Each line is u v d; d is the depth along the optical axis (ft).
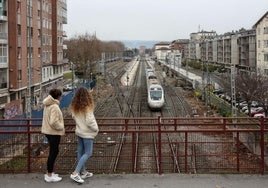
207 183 27.37
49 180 27.48
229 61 329.72
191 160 33.81
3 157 31.58
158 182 27.61
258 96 131.75
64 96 148.87
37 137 34.42
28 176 28.78
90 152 27.43
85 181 27.76
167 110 158.71
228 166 32.76
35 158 31.71
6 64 122.72
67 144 33.22
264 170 30.30
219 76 258.16
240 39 288.51
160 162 29.96
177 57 391.24
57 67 209.15
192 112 151.74
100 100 188.34
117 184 27.17
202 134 36.37
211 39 414.62
